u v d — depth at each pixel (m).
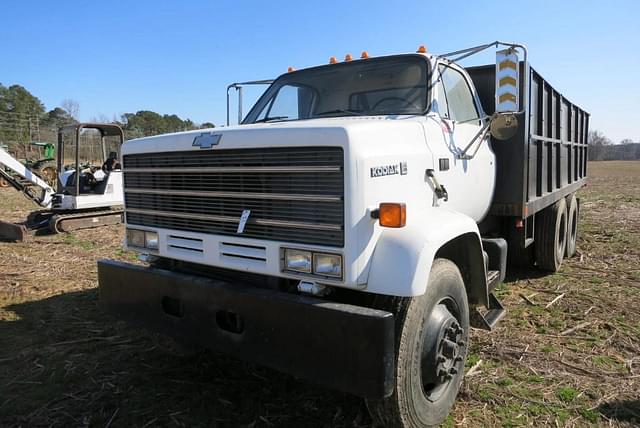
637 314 5.18
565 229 7.14
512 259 6.77
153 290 3.40
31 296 5.82
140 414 3.29
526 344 4.41
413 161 3.19
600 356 4.18
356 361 2.54
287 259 2.82
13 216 13.77
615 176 35.72
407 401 2.81
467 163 4.10
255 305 2.85
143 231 3.61
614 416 3.27
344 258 2.64
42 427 3.14
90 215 11.19
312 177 2.72
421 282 2.66
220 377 3.82
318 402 3.44
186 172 3.24
